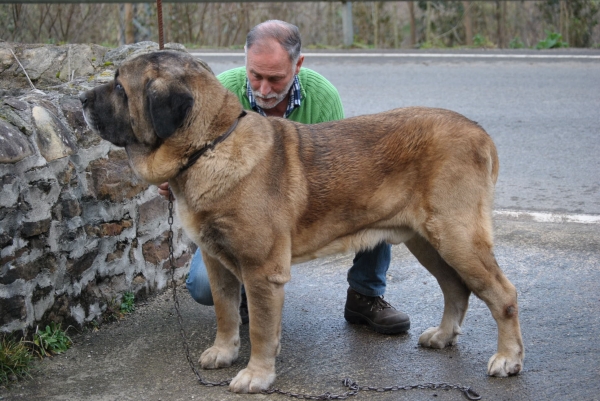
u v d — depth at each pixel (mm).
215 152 3500
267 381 3689
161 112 3396
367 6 14945
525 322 4375
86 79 4965
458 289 4109
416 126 3809
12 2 10297
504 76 10648
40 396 3592
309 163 3707
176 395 3633
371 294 4336
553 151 7688
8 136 3758
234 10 14367
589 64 11227
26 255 3871
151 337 4273
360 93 9820
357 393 3639
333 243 3865
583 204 6348
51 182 3992
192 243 5230
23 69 5113
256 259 3568
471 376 3801
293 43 4090
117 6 12750
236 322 4012
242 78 4395
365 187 3771
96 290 4379
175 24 13969
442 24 15992
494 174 3934
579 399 3535
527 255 5379
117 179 4441
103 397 3600
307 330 4398
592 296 4703
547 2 15078
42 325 4035
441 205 3756
